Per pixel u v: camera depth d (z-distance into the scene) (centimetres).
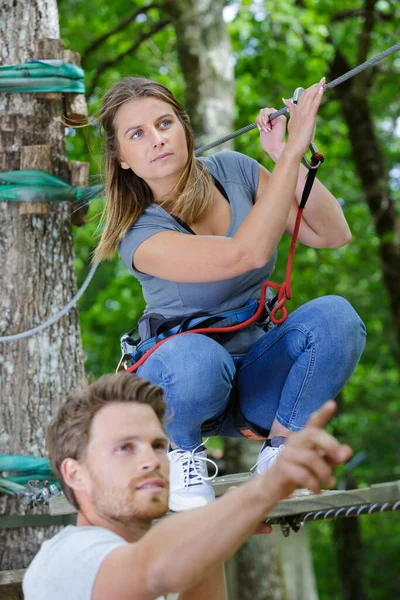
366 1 1268
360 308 1617
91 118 360
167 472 228
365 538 2175
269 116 349
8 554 430
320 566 2138
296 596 1012
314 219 345
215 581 268
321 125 1382
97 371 1489
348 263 1455
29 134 473
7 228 462
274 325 346
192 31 952
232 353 338
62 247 471
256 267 303
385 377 1791
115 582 190
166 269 314
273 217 297
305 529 1050
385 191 1312
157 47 1277
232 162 349
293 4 1198
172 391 311
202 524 182
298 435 175
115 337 1438
